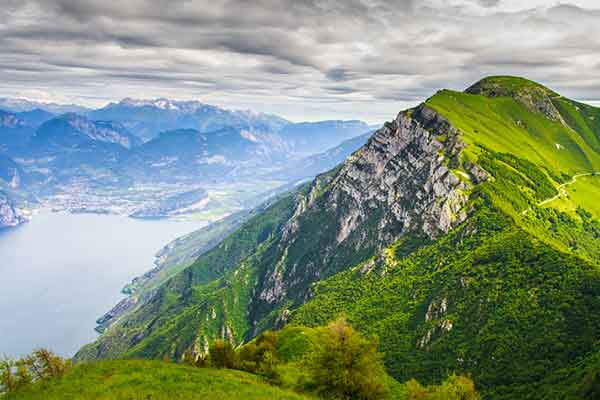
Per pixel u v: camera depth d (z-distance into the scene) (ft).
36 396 212.43
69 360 274.36
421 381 582.76
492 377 525.75
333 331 260.01
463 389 304.71
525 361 523.70
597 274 596.70
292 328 552.41
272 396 226.17
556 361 497.87
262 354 399.03
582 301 561.43
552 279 625.41
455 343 618.03
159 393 209.97
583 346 495.82
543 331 549.95
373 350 259.80
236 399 212.43
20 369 256.52
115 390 212.64
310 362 261.44
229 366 358.23
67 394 209.97
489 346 571.28
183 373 248.73
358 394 251.60
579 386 403.54
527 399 449.06
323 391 253.03
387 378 412.36
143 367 255.09
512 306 615.98
